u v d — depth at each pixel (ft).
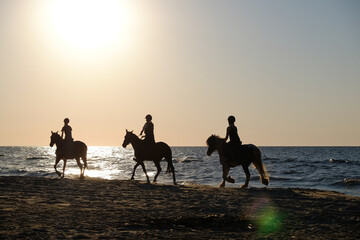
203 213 36.40
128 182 62.23
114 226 29.48
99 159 317.42
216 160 286.25
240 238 26.96
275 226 31.27
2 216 31.35
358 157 335.67
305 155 391.86
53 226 28.50
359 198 49.16
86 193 48.03
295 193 52.60
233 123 58.08
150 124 63.98
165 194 48.80
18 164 230.68
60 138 71.77
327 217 35.19
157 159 63.67
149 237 26.25
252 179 129.39
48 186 55.01
